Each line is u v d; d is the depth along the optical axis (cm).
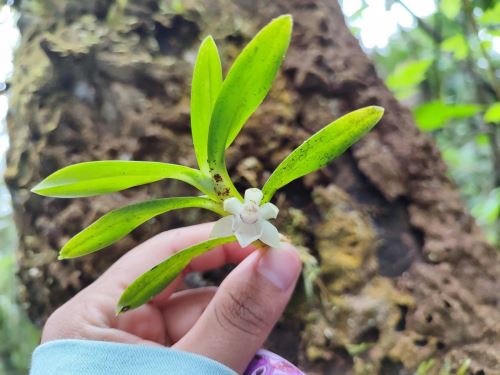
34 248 20
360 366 18
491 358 17
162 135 20
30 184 20
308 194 20
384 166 20
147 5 21
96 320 15
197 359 13
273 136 20
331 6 23
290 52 21
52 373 13
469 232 20
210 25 21
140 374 12
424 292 18
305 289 19
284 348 19
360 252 19
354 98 21
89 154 20
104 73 20
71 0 21
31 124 20
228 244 18
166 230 20
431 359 17
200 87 12
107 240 12
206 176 12
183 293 18
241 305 13
